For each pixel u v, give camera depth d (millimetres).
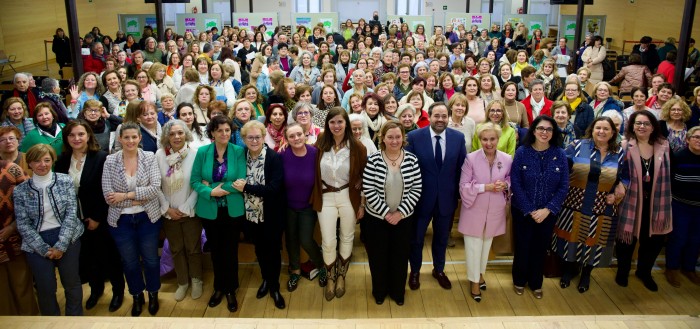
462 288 3811
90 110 3953
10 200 3172
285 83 5094
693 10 6250
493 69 8109
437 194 3566
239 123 4082
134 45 11633
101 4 17688
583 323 2924
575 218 3645
